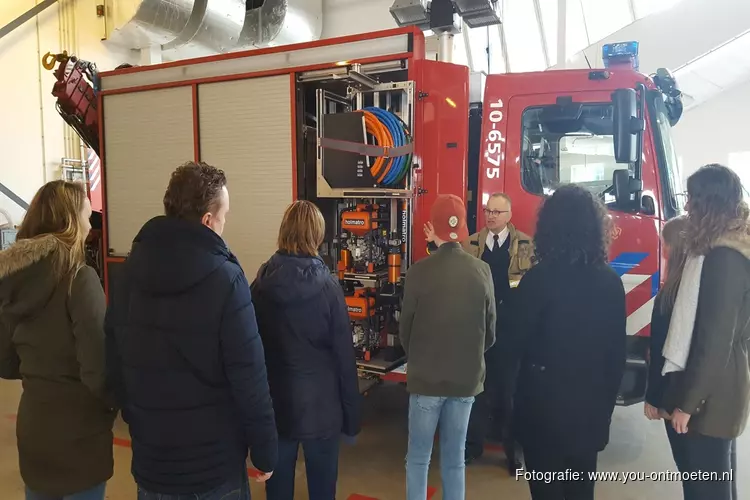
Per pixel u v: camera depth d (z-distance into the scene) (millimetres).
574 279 1788
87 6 7133
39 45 6695
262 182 3574
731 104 11008
